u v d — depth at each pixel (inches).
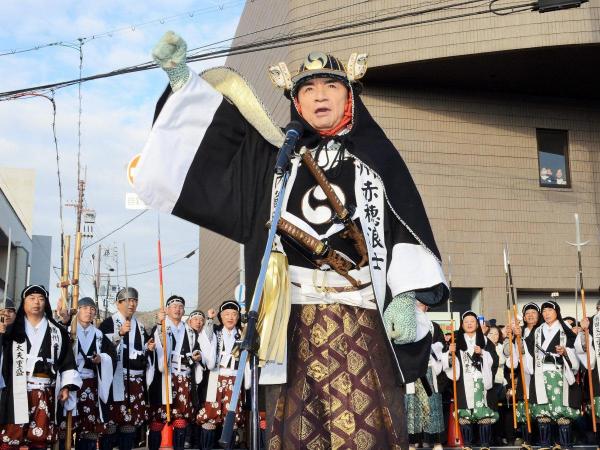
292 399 136.7
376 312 143.4
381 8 593.3
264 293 133.9
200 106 142.3
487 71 604.1
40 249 1317.7
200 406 414.3
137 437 457.1
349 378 137.3
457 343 435.2
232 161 145.5
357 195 143.8
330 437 135.6
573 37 554.6
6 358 294.0
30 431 294.0
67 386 304.3
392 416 137.4
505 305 621.6
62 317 349.7
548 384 407.8
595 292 642.2
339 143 148.3
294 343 139.3
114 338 379.6
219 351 418.9
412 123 629.3
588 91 649.0
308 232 142.0
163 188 139.6
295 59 624.4
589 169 657.0
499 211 634.2
